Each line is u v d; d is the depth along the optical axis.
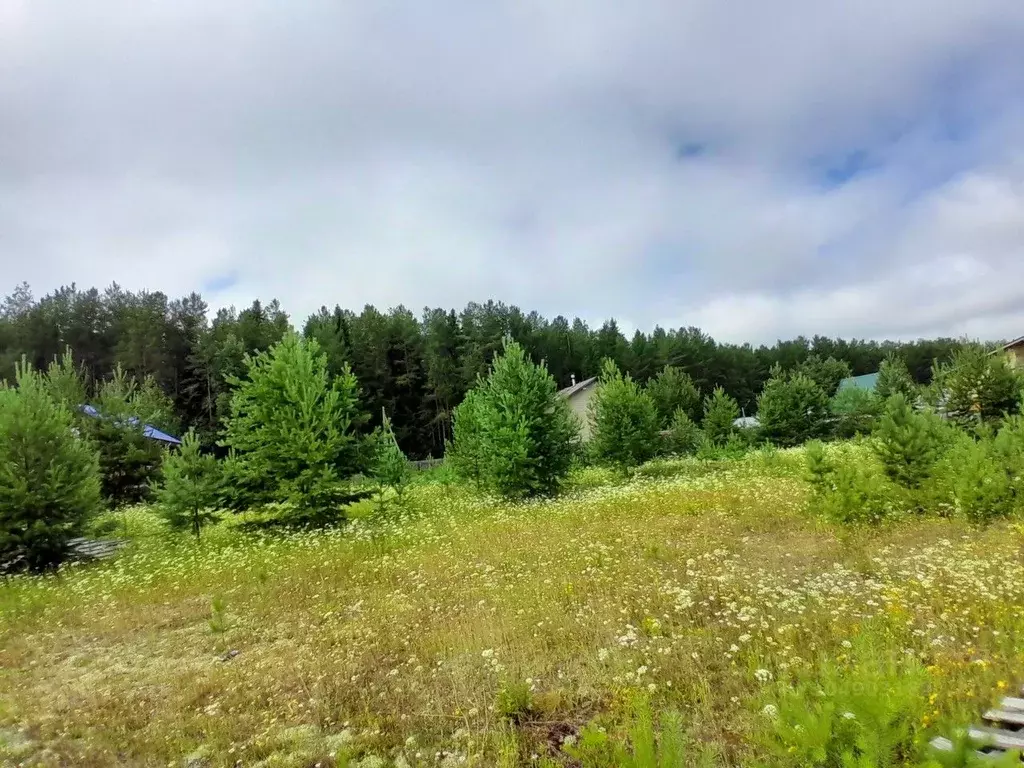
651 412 25.98
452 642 6.71
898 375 37.00
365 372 55.25
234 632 7.95
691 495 16.14
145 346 54.31
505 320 74.75
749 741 4.19
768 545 10.30
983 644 5.56
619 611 7.16
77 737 5.37
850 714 3.26
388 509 18.23
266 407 16.94
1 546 13.44
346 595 9.16
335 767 4.57
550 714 5.07
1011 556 8.18
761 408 35.34
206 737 5.22
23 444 14.23
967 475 10.88
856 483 11.86
